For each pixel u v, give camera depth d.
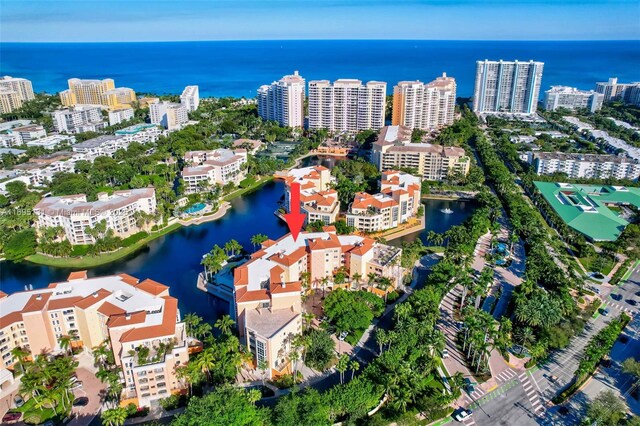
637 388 178.38
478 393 176.50
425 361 180.88
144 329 174.62
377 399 166.62
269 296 196.50
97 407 170.12
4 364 184.62
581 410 168.62
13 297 199.62
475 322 193.25
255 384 180.50
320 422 152.12
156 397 171.00
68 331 197.62
